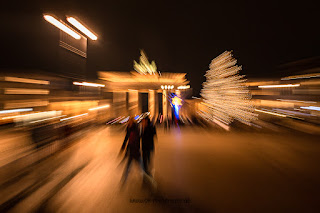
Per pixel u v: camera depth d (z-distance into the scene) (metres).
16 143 6.08
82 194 2.92
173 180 3.47
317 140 7.12
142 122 3.34
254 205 2.62
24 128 7.75
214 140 7.21
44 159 4.76
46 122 8.88
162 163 4.48
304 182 3.39
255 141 6.99
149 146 3.22
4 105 8.83
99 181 3.41
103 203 2.65
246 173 3.84
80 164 4.39
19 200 2.76
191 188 3.14
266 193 2.97
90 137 7.82
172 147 6.09
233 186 3.22
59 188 3.13
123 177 3.13
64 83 11.50
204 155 5.19
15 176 3.65
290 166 4.27
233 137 7.79
